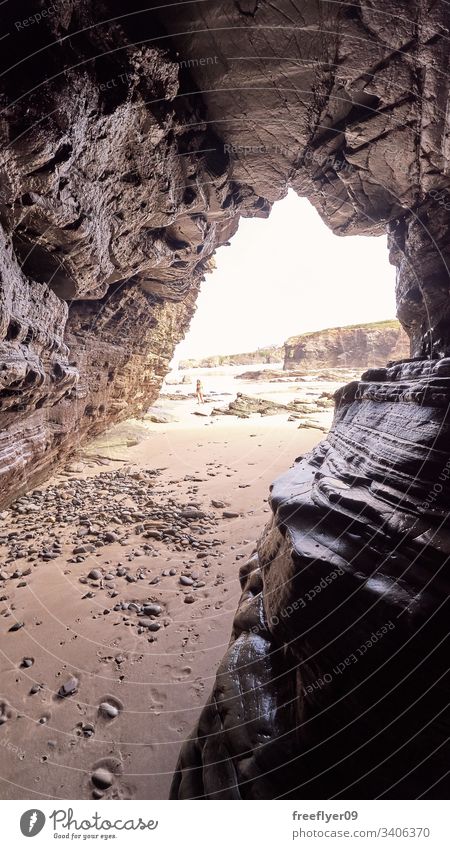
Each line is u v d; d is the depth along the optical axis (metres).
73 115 3.71
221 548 6.12
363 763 1.91
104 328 11.59
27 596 4.91
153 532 6.64
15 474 6.93
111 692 3.46
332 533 2.68
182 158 5.49
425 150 4.22
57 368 6.62
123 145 4.64
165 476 10.30
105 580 5.24
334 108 4.62
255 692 2.57
